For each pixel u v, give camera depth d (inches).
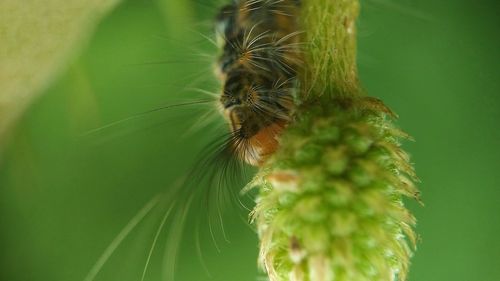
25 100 4.8
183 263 5.3
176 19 4.7
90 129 5.2
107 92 5.2
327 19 4.3
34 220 5.4
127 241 5.3
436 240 5.3
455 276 5.2
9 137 4.9
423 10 5.3
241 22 4.6
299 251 4.1
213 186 4.6
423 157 5.3
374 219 4.1
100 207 5.4
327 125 4.2
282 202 4.1
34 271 5.4
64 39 4.6
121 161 5.3
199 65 4.8
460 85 5.3
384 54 5.3
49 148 5.3
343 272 4.1
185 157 5.3
